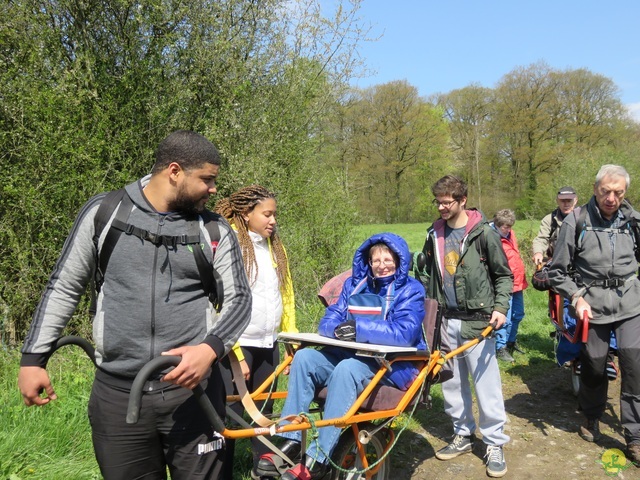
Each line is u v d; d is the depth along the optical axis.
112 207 2.36
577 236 4.64
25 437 3.86
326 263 9.18
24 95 6.05
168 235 2.34
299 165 9.03
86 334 6.22
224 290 2.44
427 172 34.41
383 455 3.56
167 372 2.31
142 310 2.30
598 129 34.94
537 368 7.16
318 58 9.11
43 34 6.38
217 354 2.23
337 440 3.32
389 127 33.59
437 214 34.09
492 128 37.38
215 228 2.44
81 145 6.10
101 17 6.70
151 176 2.43
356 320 3.73
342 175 9.81
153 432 2.36
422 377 3.67
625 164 24.22
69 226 6.19
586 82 35.28
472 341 4.18
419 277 4.32
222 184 7.53
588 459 4.63
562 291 4.64
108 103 6.45
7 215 6.09
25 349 2.25
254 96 7.98
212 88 7.57
